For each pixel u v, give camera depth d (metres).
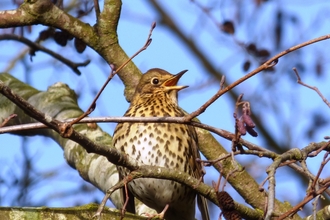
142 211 13.08
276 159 8.62
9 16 11.88
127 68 13.24
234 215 8.59
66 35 13.54
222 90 8.71
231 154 8.59
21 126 8.42
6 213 9.18
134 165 9.14
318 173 8.37
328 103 9.42
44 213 9.30
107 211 9.63
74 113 14.30
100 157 13.06
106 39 12.78
